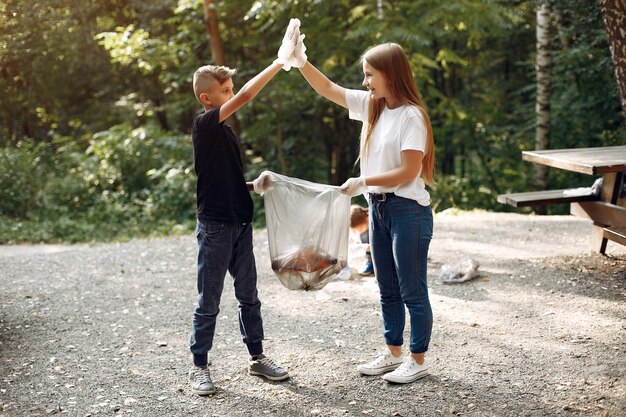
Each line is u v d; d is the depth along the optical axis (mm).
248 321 3590
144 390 3557
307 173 16172
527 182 13836
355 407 3248
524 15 14383
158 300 5438
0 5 11617
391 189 3178
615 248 6164
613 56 3746
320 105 14086
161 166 13672
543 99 11961
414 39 10844
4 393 3557
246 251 3453
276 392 3461
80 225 11211
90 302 5438
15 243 10117
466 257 6207
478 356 3809
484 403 3215
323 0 11266
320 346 4117
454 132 14922
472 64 16688
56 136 15289
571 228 7227
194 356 3494
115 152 13609
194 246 7844
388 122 3182
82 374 3816
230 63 14430
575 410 3098
